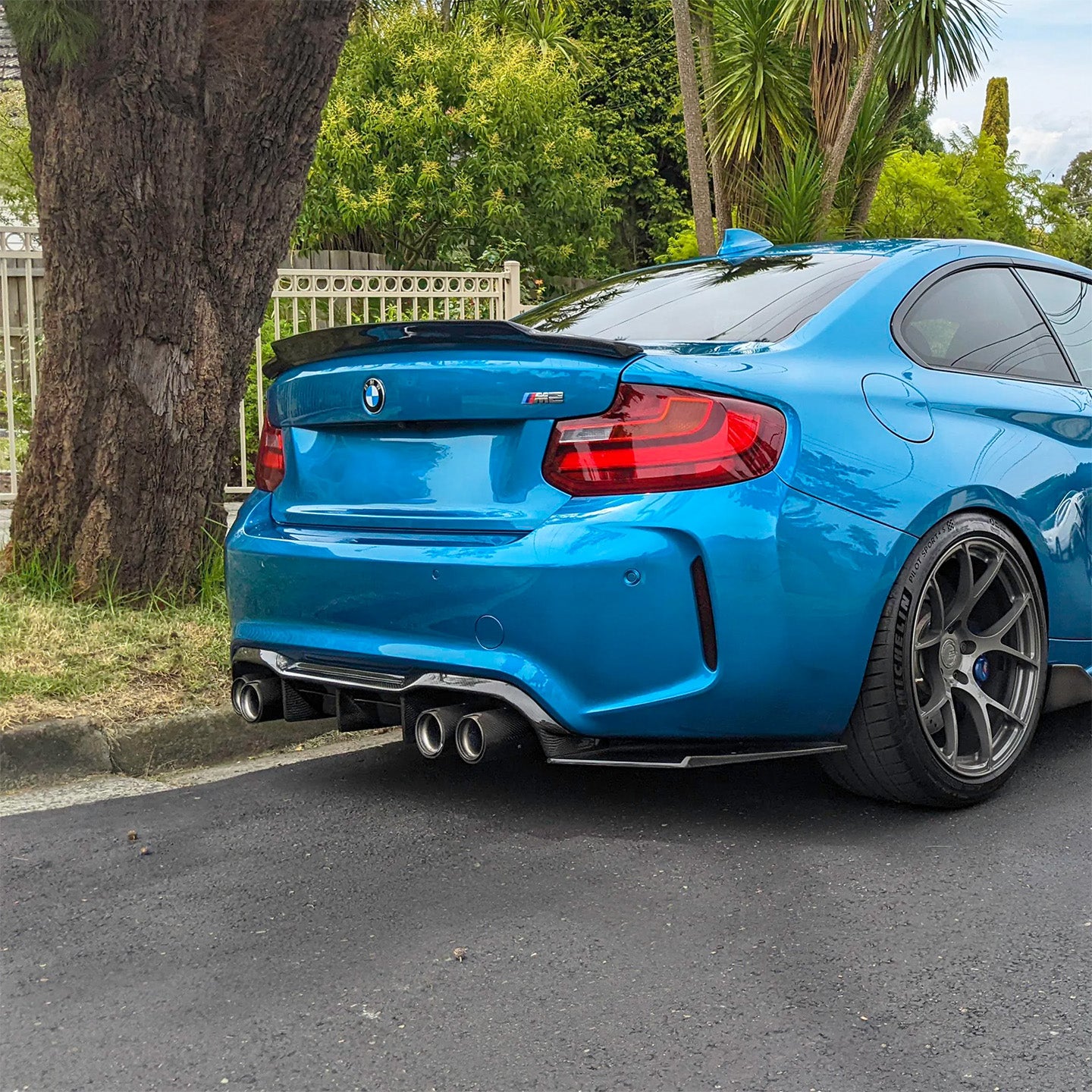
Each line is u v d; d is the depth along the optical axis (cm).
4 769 355
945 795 314
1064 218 1880
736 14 1179
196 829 314
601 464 280
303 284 866
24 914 263
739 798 332
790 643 280
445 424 302
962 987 226
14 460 662
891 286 337
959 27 1138
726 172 1236
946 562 316
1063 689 358
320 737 408
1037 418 350
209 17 471
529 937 248
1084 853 292
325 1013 219
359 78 1222
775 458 280
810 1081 196
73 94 450
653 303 355
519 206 1245
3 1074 201
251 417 767
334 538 314
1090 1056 203
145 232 462
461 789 342
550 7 1501
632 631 275
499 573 281
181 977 234
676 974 232
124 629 445
